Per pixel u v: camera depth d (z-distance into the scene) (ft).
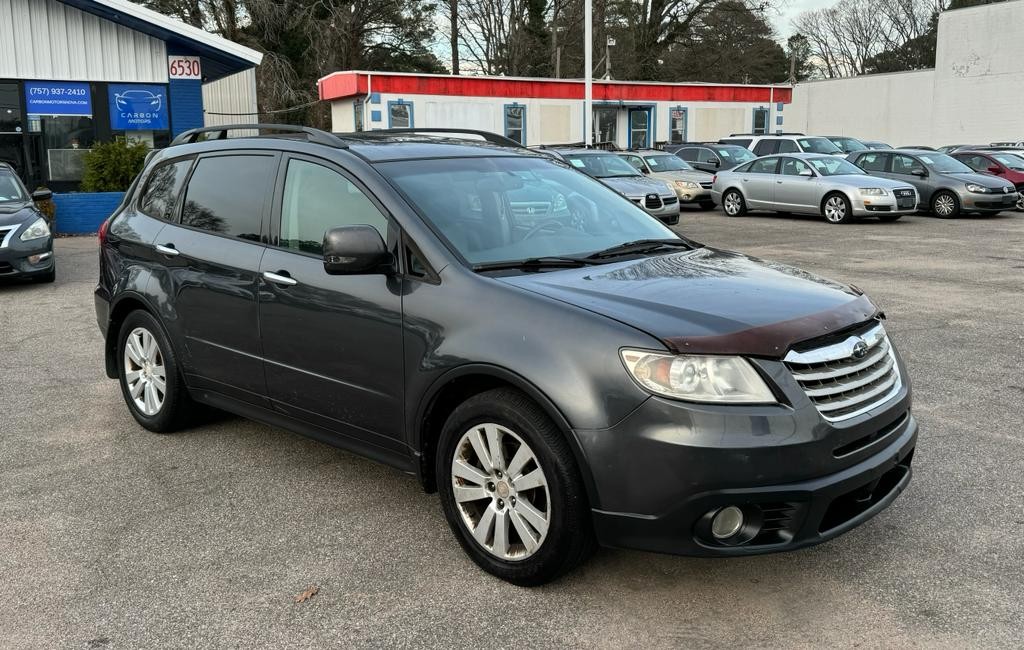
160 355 16.49
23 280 34.12
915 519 12.69
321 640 9.75
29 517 13.05
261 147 14.70
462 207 12.62
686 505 9.36
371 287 12.07
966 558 11.48
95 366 22.16
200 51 60.29
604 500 9.75
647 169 71.10
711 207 72.84
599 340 9.85
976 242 46.83
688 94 108.27
